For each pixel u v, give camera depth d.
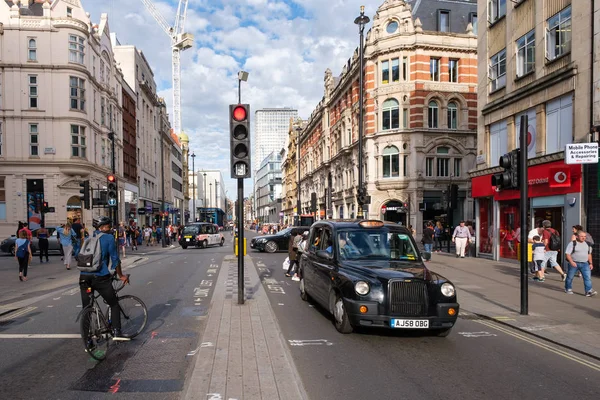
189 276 13.61
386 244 7.64
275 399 3.98
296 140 73.12
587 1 12.94
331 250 7.64
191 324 7.17
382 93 34.34
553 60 14.51
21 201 29.91
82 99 31.59
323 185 51.78
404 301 6.11
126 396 4.23
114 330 5.77
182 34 102.88
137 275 14.10
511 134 17.05
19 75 30.08
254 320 6.96
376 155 34.75
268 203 124.31
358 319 6.15
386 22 34.41
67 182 30.66
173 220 69.62
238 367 4.79
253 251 24.91
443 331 6.50
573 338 6.38
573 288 10.93
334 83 51.59
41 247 18.38
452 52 33.97
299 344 6.07
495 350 5.90
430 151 33.50
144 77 53.66
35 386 4.47
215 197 135.12
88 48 32.31
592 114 12.72
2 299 9.67
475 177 19.69
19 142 30.00
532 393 4.41
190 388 4.20
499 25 18.14
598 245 12.51
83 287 5.55
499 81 18.17
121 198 40.06
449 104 34.22
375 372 4.96
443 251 24.20
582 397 4.33
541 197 14.91
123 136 42.03
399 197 33.62
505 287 11.09
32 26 30.33
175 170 77.00
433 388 4.51
